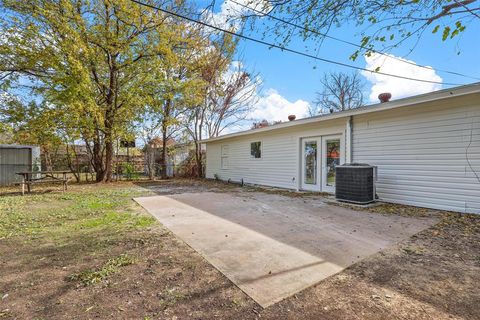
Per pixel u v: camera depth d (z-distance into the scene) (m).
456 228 4.28
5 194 8.84
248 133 11.95
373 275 2.61
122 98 12.22
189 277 2.58
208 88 17.45
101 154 13.55
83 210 6.00
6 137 14.64
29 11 10.02
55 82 10.45
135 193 9.08
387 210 5.85
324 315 1.95
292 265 2.86
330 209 6.03
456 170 5.55
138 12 11.28
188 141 17.42
